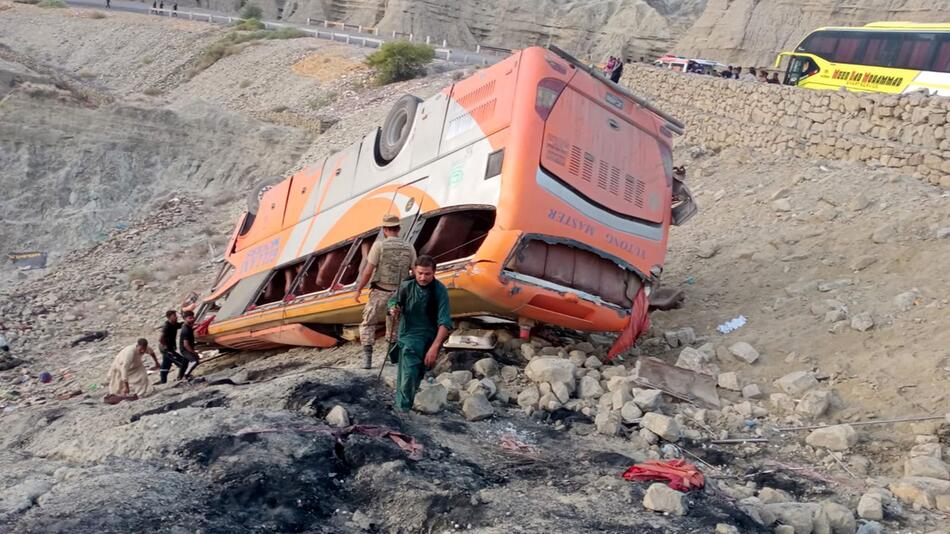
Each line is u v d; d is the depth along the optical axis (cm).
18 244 3119
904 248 1169
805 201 1487
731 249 1377
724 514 553
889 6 3534
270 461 598
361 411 708
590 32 7019
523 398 823
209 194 3484
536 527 527
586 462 670
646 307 938
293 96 4372
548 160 838
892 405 821
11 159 3484
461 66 4488
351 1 7631
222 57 5419
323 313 1060
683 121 2089
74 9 7106
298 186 1339
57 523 495
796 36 3950
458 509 552
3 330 2138
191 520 518
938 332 923
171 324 1445
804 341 984
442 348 941
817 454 752
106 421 812
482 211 872
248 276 1382
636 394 830
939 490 651
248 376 1159
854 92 1634
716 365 961
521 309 852
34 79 3888
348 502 575
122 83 5538
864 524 591
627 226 909
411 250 830
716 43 4209
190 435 652
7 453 754
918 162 1455
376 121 3406
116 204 3419
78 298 2464
